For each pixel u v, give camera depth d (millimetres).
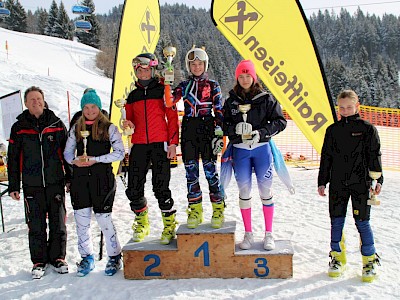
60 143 4203
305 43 5121
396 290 3391
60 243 4168
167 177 4008
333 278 3682
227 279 3756
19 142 4137
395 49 117000
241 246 3859
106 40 73125
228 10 5371
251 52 5328
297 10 5109
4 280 3984
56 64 36438
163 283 3740
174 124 4004
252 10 5281
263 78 5312
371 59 116188
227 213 6121
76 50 47062
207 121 3877
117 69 5602
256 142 3684
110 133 4035
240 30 5344
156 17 6422
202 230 3814
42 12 81062
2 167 7391
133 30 5898
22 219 6426
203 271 3807
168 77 3865
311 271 3875
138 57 3975
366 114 21531
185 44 91750
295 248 4520
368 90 57406
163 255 3828
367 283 3541
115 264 4039
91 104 3996
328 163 3781
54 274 4059
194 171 3934
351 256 4211
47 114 4195
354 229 5148
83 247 4035
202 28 116375
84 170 3961
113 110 5586
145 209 4227
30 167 4098
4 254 4773
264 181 3838
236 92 3863
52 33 70312
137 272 3859
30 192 4109
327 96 5082
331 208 3738
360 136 3572
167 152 3998
